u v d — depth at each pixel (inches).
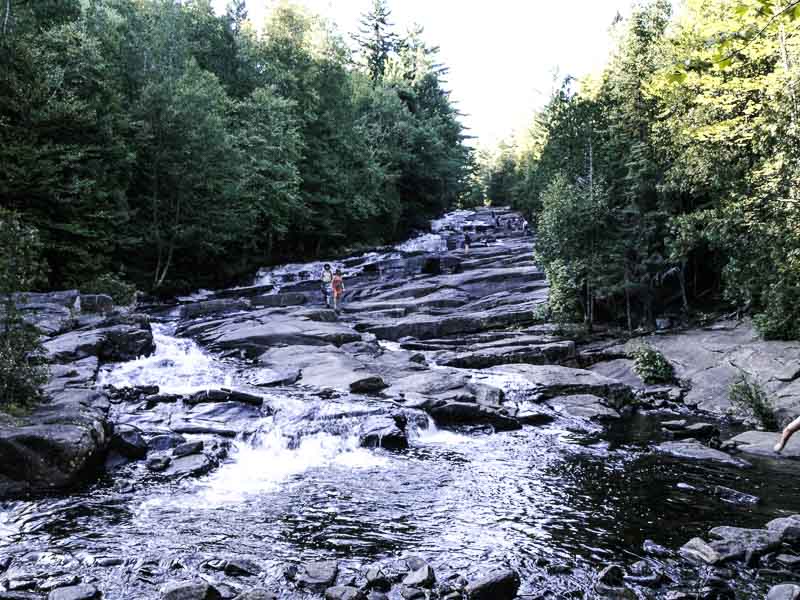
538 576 222.8
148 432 381.7
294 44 1872.5
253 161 1416.1
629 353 728.3
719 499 319.6
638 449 428.8
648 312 835.4
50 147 894.4
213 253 1364.4
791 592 199.3
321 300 1098.1
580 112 874.8
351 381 525.7
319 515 282.2
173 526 261.9
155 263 1254.9
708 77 600.7
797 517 271.3
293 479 339.3
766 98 586.6
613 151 859.4
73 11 1101.1
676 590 212.4
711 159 666.2
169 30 1256.8
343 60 2012.8
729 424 522.9
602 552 247.3
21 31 901.8
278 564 225.0
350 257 1727.4
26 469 299.0
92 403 398.0
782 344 625.0
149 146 1144.8
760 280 652.7
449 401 495.8
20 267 362.3
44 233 909.2
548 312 871.7
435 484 336.5
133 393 458.6
